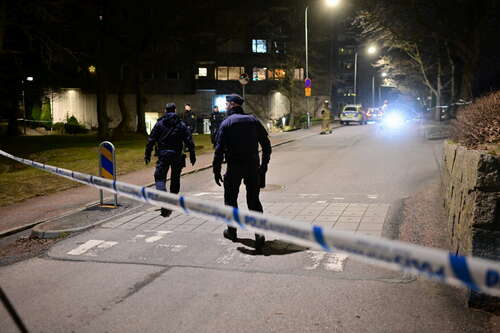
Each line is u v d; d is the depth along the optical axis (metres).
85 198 10.59
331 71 62.34
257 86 56.69
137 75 36.47
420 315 4.26
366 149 19.06
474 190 4.35
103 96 30.62
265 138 6.55
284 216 8.05
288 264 5.66
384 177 12.09
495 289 1.95
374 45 37.03
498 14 27.36
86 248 6.67
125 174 14.59
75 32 29.00
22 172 14.66
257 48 56.31
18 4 21.80
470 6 27.66
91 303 4.77
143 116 36.88
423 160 14.77
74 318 4.43
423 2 27.89
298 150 20.20
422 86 51.47
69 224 7.86
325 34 58.19
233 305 4.59
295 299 4.68
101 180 5.04
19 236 7.69
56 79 46.88
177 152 8.73
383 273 5.27
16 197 10.76
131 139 31.70
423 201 8.56
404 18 29.55
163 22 33.34
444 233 6.45
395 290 4.82
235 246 6.45
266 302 4.63
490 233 4.12
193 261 5.91
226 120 6.42
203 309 4.52
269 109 56.44
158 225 7.74
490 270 1.95
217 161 6.42
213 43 41.88
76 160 18.72
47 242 7.16
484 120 6.12
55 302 4.82
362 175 12.61
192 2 34.78
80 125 48.72
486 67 29.31
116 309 4.60
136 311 4.54
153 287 5.12
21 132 44.47
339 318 4.25
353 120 43.72
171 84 54.03
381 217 7.61
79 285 5.28
